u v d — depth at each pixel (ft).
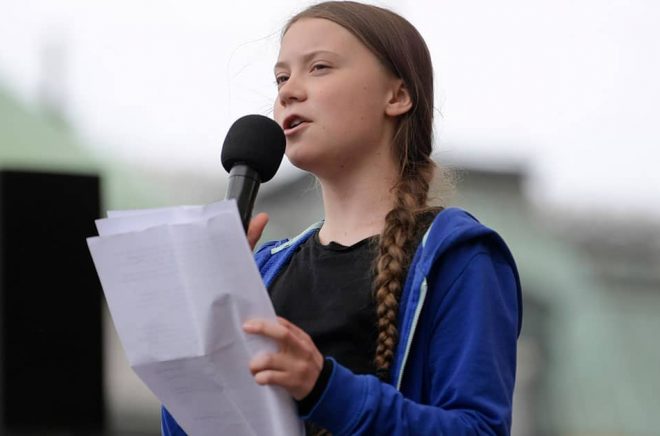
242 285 11.76
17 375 15.57
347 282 13.83
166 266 11.92
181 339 11.86
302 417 12.00
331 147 14.21
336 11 14.78
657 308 54.03
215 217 11.78
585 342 52.01
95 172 16.16
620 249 57.11
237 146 13.78
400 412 12.13
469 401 12.74
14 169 15.64
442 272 13.44
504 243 13.80
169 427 14.43
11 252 15.69
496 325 13.28
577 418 49.03
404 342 13.17
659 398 50.21
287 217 46.52
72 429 15.69
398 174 14.64
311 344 11.85
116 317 12.08
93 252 12.09
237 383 11.93
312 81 14.38
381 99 14.55
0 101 46.26
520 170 56.54
